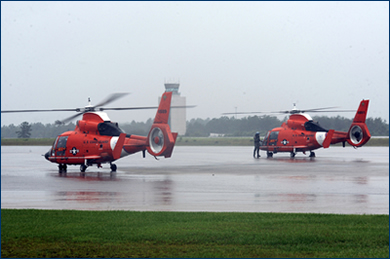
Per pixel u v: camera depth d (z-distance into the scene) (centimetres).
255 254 1252
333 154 7119
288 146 5775
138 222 1603
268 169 4003
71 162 3853
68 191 2484
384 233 1446
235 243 1349
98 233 1459
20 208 1928
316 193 2370
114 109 3859
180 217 1684
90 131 3841
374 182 2888
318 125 5647
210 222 1598
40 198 2217
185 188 2609
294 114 5838
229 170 3916
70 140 3859
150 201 2106
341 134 5538
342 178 3156
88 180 3092
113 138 3756
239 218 1662
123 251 1280
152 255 1248
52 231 1488
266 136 6009
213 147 11819
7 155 7231
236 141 14425
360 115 5394
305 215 1711
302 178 3167
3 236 1433
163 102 3838
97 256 1243
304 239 1384
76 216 1711
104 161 3809
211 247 1312
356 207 1933
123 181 3011
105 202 2084
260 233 1448
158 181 3005
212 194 2339
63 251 1284
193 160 5572
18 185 2788
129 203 2050
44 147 12169
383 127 17212
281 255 1245
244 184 2800
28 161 5506
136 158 6475
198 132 19475
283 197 2227
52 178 3247
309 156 6300
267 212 1797
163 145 3797
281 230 1486
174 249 1295
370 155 6706
